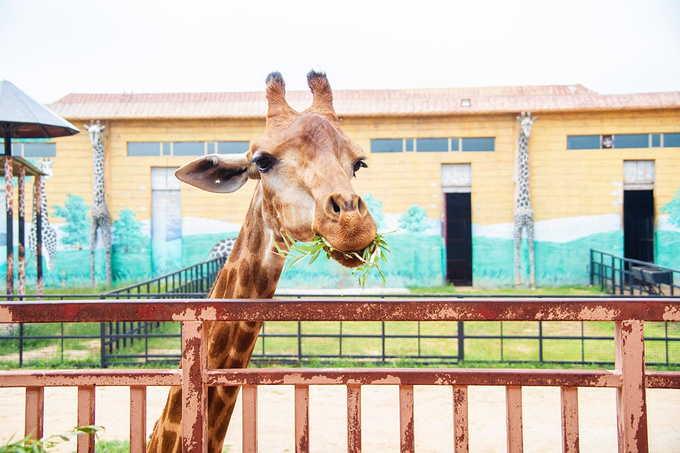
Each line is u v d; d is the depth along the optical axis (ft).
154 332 34.60
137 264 59.52
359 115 57.72
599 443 17.26
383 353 26.89
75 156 59.41
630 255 69.26
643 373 6.29
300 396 6.55
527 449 16.75
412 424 6.48
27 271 58.90
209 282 56.75
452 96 61.41
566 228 58.18
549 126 58.23
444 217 58.75
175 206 60.44
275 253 8.52
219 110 59.26
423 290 55.67
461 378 6.45
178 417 8.44
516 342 31.24
